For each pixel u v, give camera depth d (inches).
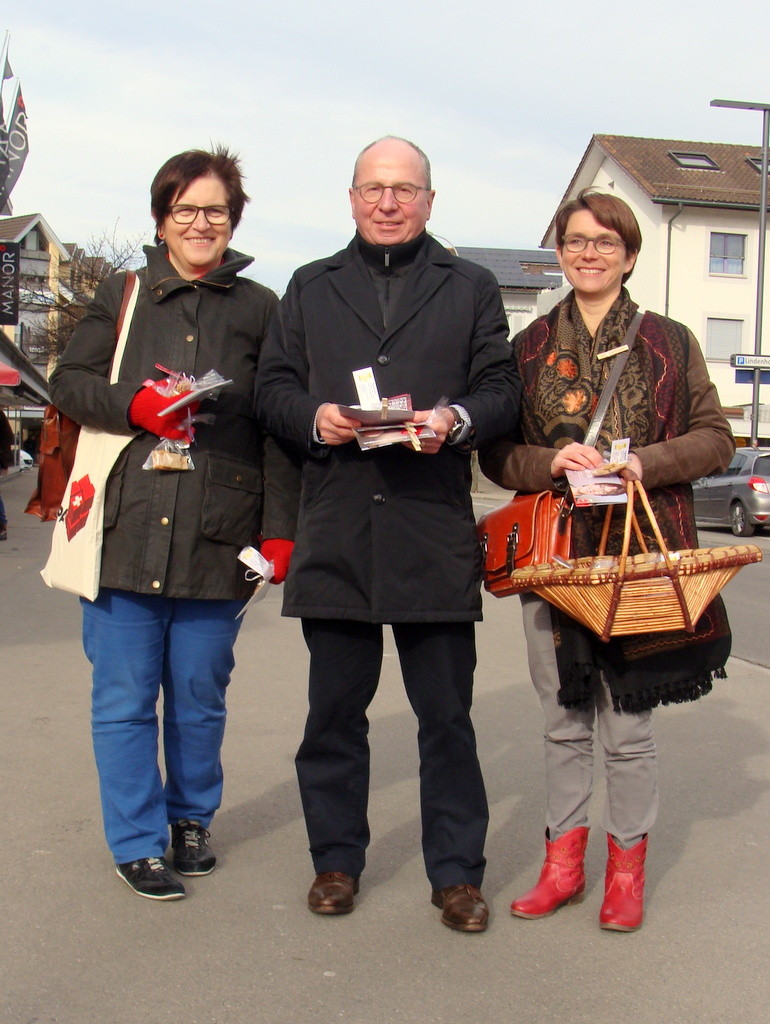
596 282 136.4
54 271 2207.2
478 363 135.6
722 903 140.3
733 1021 110.4
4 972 117.9
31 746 201.3
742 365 921.5
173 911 134.6
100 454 139.9
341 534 132.6
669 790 185.3
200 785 148.3
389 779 188.4
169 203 141.6
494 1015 110.8
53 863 148.3
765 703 248.8
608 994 115.7
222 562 142.0
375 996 114.2
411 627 135.8
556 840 137.1
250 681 261.3
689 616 121.8
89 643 143.4
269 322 147.3
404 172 132.8
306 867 149.8
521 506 134.8
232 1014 109.9
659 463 129.1
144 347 142.1
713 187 1544.0
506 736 215.8
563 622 131.1
